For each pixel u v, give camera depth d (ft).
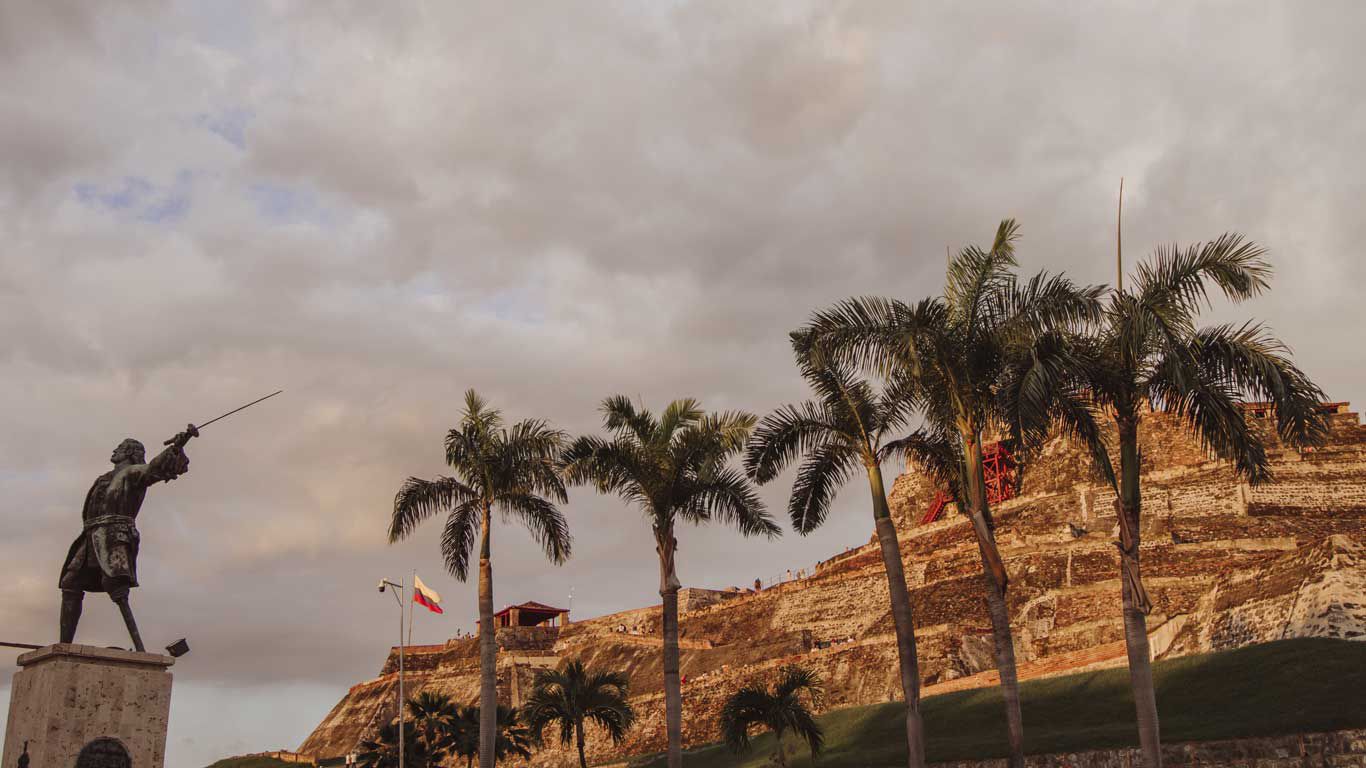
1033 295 106.22
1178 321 96.48
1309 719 146.00
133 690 60.49
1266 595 201.26
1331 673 163.84
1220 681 179.32
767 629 363.97
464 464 140.67
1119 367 99.45
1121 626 261.03
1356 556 187.52
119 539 62.54
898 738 218.59
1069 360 97.96
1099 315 101.96
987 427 116.16
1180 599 264.11
